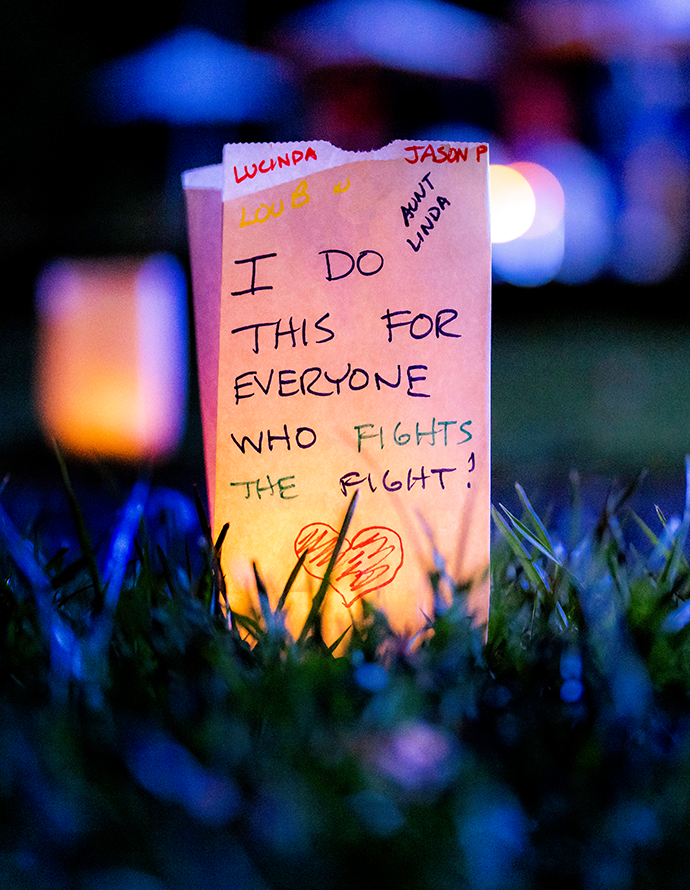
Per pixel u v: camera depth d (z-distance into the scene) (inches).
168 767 41.5
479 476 65.2
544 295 421.7
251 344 64.3
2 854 37.8
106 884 35.6
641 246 510.3
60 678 49.5
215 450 66.8
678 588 65.1
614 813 40.6
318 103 483.2
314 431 64.7
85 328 216.8
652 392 314.2
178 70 433.7
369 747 45.0
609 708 47.7
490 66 512.4
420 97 498.3
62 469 60.9
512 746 46.5
